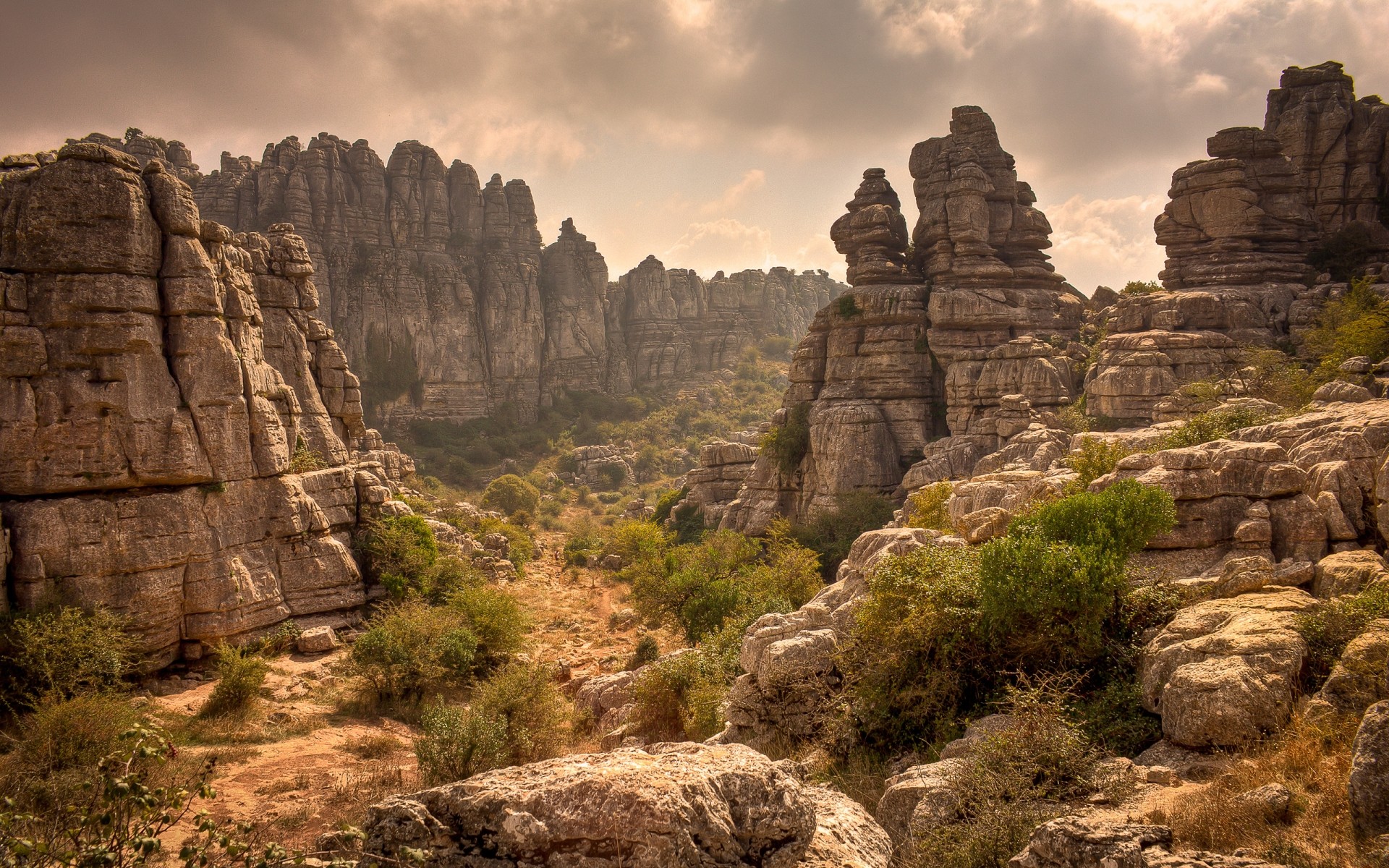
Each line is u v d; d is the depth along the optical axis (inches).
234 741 816.3
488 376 5305.1
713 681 792.3
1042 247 2645.2
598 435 5310.0
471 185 5477.4
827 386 2536.9
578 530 3260.3
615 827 226.4
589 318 5885.8
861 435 2301.9
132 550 1008.2
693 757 272.1
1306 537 598.2
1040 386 2118.6
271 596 1160.8
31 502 978.1
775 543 1927.9
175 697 970.7
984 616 535.2
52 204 1008.2
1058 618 519.5
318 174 4810.5
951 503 984.3
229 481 1131.3
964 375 2298.2
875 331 2458.2
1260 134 2262.6
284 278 1583.4
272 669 1073.5
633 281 6407.5
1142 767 396.2
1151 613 532.4
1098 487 734.5
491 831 232.8
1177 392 1723.7
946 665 542.3
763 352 6894.7
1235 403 1148.5
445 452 4722.0
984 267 2452.0
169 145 4813.0
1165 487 652.7
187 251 1104.2
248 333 1262.3
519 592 1961.1
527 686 823.1
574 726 892.6
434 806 242.7
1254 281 2133.4
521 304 5433.1
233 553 1125.7
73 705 678.5
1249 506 638.5
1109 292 2886.3
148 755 261.6
